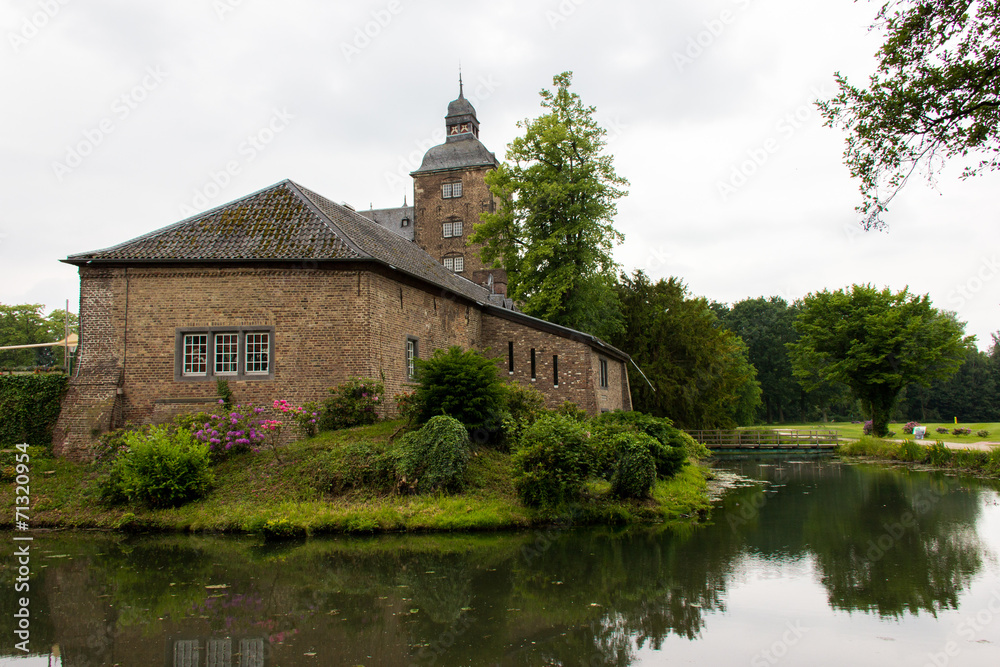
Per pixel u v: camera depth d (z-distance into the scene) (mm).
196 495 13461
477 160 50750
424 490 13414
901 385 42344
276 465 14461
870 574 9320
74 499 13680
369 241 20719
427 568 9617
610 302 36750
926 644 6582
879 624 7180
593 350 26328
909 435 40375
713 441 37812
